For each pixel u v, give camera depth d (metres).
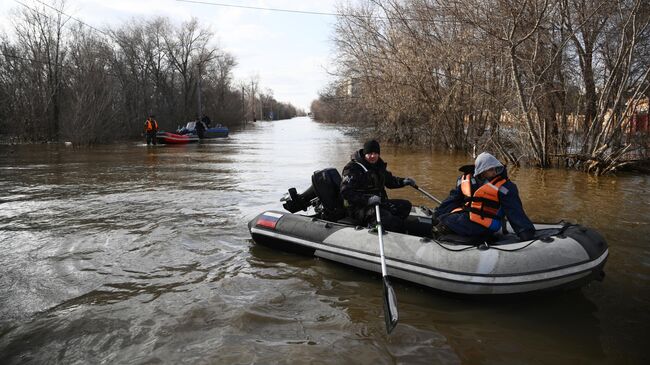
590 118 12.99
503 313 4.00
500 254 4.05
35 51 26.89
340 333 3.69
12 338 3.65
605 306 4.09
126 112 32.72
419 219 5.36
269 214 5.89
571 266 3.95
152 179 11.27
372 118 23.25
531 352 3.42
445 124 18.73
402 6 17.91
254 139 29.20
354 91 23.12
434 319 3.91
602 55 12.84
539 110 12.50
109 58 35.09
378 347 3.49
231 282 4.68
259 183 10.55
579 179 10.98
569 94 13.16
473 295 4.05
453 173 12.02
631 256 5.29
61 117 25.48
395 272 4.48
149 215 7.40
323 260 5.18
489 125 15.75
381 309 4.10
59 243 5.96
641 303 4.13
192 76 45.47
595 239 4.27
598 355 3.37
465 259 4.12
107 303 4.24
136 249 5.71
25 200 8.64
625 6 11.70
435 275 4.20
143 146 23.58
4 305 4.22
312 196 6.04
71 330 3.76
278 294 4.39
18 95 26.61
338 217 5.56
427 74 17.48
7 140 26.53
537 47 11.87
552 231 4.47
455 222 4.49
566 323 3.81
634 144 12.19
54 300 4.31
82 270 5.04
